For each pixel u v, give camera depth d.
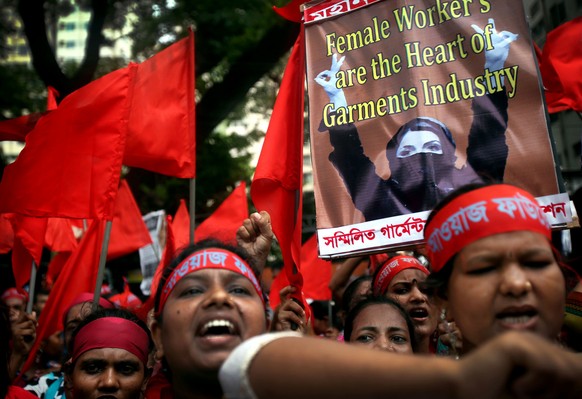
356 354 0.97
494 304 1.29
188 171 4.50
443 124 2.98
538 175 2.80
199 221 13.53
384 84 3.12
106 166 4.04
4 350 2.53
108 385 2.91
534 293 1.28
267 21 12.13
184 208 6.39
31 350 4.07
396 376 0.91
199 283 1.85
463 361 0.90
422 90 3.04
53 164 4.02
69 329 4.14
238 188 5.54
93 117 4.07
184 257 1.99
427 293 1.51
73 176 4.02
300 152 3.34
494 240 1.31
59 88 11.74
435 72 3.05
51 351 5.51
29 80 13.62
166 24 12.34
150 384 2.52
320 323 6.43
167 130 4.49
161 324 1.89
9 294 5.71
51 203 3.99
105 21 12.53
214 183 13.70
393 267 3.83
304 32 3.33
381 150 3.06
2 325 2.55
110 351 2.94
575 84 3.53
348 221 3.04
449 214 1.40
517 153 2.84
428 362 0.91
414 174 2.97
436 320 3.62
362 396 0.93
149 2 12.27
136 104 4.44
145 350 3.04
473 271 1.32
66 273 4.88
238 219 5.45
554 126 9.34
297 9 3.60
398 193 2.98
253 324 1.81
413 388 0.90
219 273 1.86
